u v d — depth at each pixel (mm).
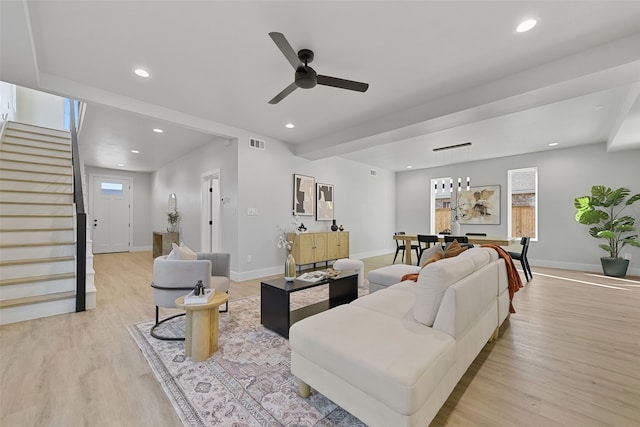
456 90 3293
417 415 1238
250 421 1529
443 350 1468
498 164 6848
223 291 3066
